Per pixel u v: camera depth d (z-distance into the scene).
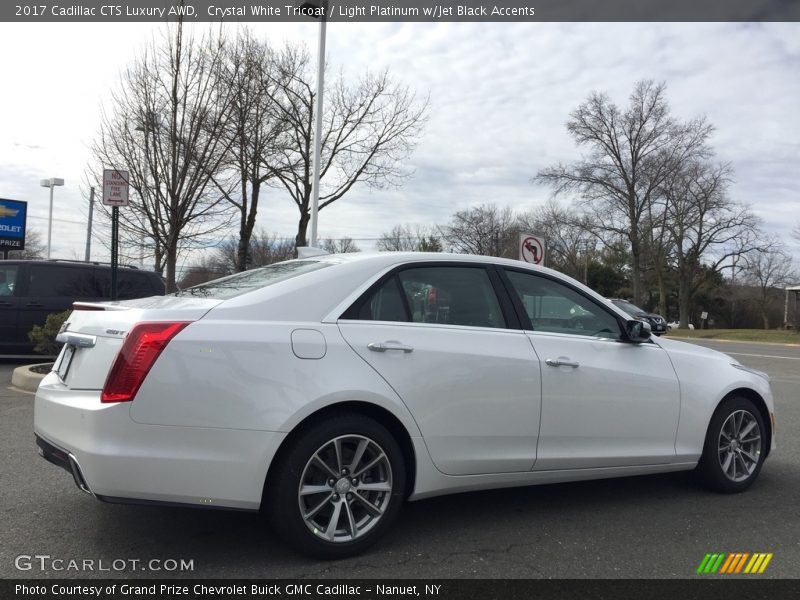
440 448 3.67
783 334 32.28
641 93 44.19
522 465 3.94
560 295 4.36
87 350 3.36
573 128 45.53
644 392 4.36
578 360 4.14
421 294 3.86
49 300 11.04
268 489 3.32
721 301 65.81
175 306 3.41
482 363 3.79
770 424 5.00
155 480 3.08
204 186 11.61
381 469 3.54
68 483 4.62
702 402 4.62
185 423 3.11
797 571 3.44
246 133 15.27
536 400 3.95
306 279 3.62
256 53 14.38
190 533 3.76
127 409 3.06
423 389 3.60
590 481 5.09
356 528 3.47
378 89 21.52
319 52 15.17
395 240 57.69
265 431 3.20
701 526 4.08
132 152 11.37
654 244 49.22
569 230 54.53
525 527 4.01
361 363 3.46
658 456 4.43
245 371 3.21
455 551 3.61
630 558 3.57
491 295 4.09
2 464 5.05
